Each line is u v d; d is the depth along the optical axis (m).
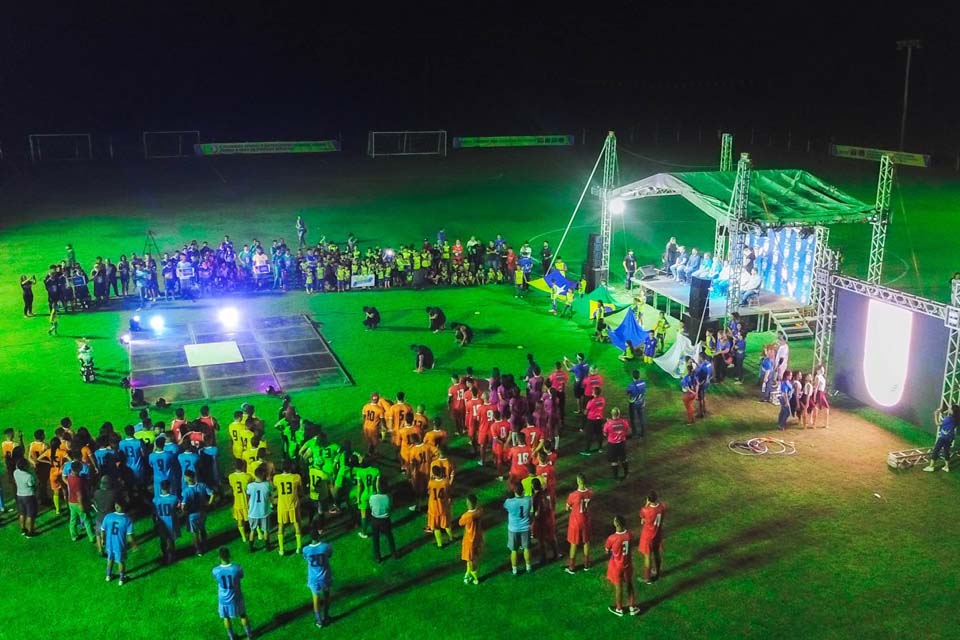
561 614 17.66
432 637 16.97
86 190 67.25
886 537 20.45
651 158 84.00
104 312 38.09
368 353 33.47
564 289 39.06
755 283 35.91
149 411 27.66
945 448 23.50
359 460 20.52
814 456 24.67
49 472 21.77
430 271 43.09
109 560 18.64
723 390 29.84
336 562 19.56
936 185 69.00
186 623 17.45
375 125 107.62
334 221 57.00
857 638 16.94
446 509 19.84
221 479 23.22
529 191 68.50
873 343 27.36
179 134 87.81
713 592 18.41
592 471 23.91
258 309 38.94
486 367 32.06
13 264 46.25
